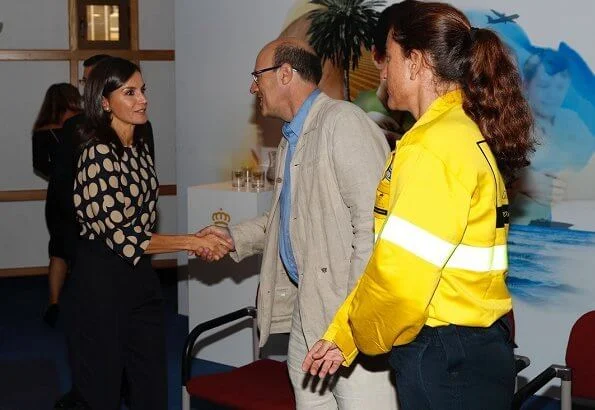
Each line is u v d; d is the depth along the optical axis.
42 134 5.17
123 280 3.12
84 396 3.14
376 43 2.05
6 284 6.97
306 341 2.63
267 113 2.80
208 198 4.56
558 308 4.16
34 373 4.72
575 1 4.02
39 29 6.92
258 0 5.14
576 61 4.04
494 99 1.84
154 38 7.04
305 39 4.95
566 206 4.11
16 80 6.95
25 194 7.07
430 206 1.74
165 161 7.13
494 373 1.86
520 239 4.25
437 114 1.88
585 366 3.02
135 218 3.12
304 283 2.62
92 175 3.03
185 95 5.57
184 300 5.86
